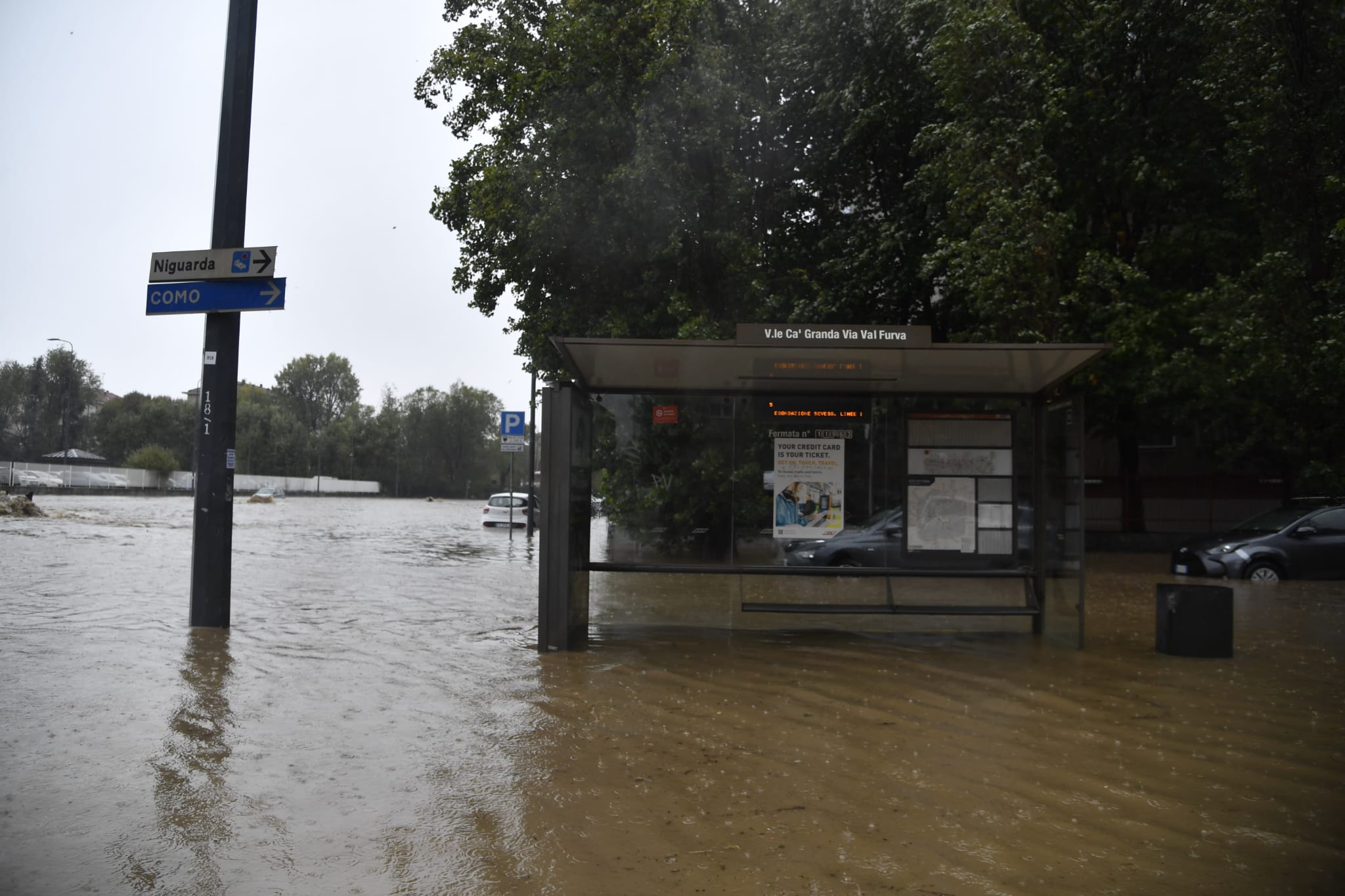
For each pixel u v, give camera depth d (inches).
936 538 415.2
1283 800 203.5
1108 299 764.6
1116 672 339.0
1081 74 794.2
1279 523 708.7
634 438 417.4
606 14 717.9
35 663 330.3
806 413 417.1
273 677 314.7
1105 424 919.0
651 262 750.5
